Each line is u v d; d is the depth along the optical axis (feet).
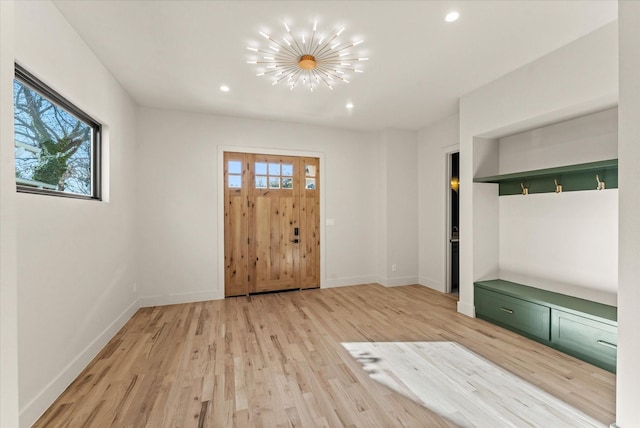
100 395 6.45
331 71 9.71
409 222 16.70
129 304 11.34
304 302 13.35
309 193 15.78
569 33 7.69
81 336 7.54
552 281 9.99
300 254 15.62
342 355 8.27
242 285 14.51
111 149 9.66
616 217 8.39
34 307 5.75
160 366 7.68
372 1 6.48
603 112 8.58
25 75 5.86
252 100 12.17
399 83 10.59
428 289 15.62
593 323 7.67
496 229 11.75
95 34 7.56
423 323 10.69
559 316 8.45
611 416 5.73
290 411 5.92
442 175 15.03
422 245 16.55
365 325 10.53
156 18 6.99
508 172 11.37
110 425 5.54
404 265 16.61
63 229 6.81
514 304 9.76
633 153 4.65
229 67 9.41
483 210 11.47
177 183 13.25
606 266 8.59
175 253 13.21
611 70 7.30
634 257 4.66
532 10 6.78
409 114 14.01
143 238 12.72
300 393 6.51
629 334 4.72
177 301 13.20
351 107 13.03
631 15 4.67
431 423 5.58
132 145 11.89
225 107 12.94
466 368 7.55
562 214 9.71
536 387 6.71
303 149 15.49
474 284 11.27
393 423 5.57
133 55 8.61
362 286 16.29
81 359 7.46
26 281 5.56
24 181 5.97
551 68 8.60
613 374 7.22
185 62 9.07
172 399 6.30
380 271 16.85
